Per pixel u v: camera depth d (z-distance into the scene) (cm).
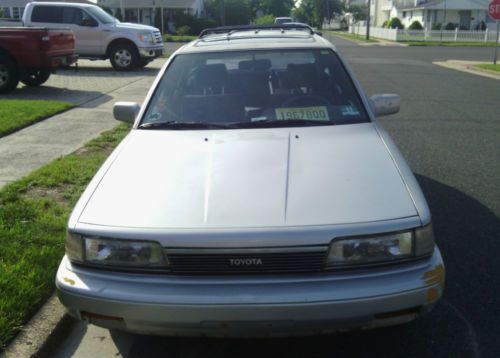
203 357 310
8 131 802
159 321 261
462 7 4731
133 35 1683
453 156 700
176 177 310
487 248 429
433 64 2170
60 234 436
